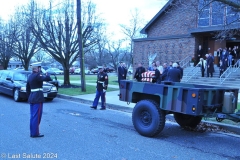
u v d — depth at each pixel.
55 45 17.05
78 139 5.97
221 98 6.01
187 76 18.42
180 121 7.34
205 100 5.68
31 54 23.58
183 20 22.56
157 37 22.89
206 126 7.49
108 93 14.53
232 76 16.30
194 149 5.50
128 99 7.02
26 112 9.09
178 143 5.91
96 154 4.98
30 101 6.00
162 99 6.05
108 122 7.96
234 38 20.03
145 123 6.41
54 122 7.70
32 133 6.00
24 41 23.12
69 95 13.46
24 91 11.17
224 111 5.87
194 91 5.45
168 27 23.80
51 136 6.16
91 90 15.39
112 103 11.00
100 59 47.28
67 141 5.79
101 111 9.94
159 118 6.10
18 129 6.71
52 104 11.37
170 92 5.90
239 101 11.08
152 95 6.68
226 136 6.66
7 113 8.86
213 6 10.66
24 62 23.88
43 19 16.70
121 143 5.77
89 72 53.56
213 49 21.53
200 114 5.48
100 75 10.30
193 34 20.84
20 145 5.41
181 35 21.44
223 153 5.29
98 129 7.00
